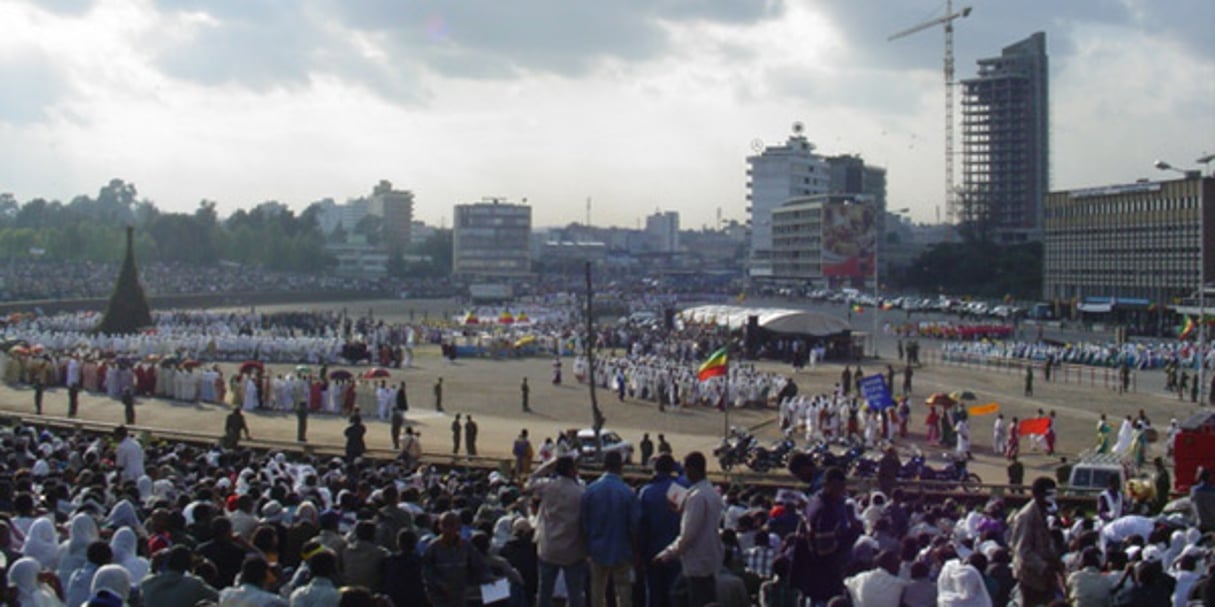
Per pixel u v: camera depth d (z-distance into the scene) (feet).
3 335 311.88
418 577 50.80
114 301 321.93
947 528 81.61
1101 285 547.08
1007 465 161.68
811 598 49.01
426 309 643.45
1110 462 127.03
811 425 183.93
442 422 198.08
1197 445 122.62
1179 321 447.01
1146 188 515.50
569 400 231.91
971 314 570.46
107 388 222.07
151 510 71.72
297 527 60.75
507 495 81.35
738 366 253.03
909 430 196.34
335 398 206.18
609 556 48.37
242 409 206.69
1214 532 75.10
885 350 369.91
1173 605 57.11
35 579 46.91
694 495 46.34
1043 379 285.23
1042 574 53.98
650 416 210.18
